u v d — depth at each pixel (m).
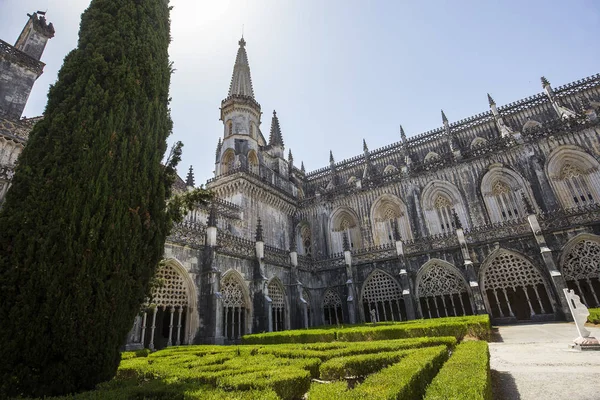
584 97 38.78
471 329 17.12
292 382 6.82
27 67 23.89
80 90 10.76
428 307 30.05
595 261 24.64
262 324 26.36
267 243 39.88
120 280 9.10
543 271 25.95
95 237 8.83
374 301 32.69
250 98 47.91
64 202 8.86
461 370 6.33
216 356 11.77
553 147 32.44
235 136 44.62
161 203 11.24
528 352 12.49
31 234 8.36
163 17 14.38
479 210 34.28
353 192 42.72
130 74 11.52
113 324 8.70
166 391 6.41
